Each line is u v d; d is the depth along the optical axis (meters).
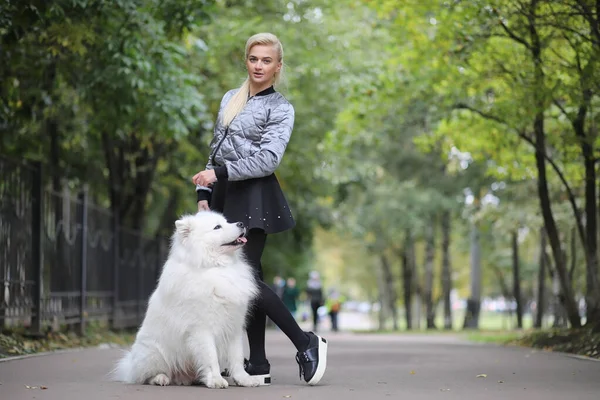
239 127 6.83
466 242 39.09
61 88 15.83
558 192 20.94
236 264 6.42
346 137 24.75
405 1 15.30
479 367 9.33
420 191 32.03
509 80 14.16
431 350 13.35
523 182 22.48
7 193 10.99
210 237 6.24
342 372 8.59
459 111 16.77
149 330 6.56
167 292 6.33
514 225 22.50
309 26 20.50
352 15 21.64
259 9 20.39
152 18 12.52
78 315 14.43
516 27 13.12
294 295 33.06
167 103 14.04
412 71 16.70
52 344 12.11
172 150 20.33
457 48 14.12
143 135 16.41
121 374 7.16
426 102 17.16
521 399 6.03
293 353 11.99
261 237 6.83
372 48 21.75
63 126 17.33
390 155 31.84
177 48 13.69
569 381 7.53
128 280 18.97
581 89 12.65
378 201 33.38
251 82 6.98
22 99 13.83
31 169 12.04
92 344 13.79
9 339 10.94
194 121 14.57
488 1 12.41
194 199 24.58
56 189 16.89
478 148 18.92
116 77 13.01
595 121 13.09
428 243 35.34
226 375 7.07
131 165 21.41
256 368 6.89
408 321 37.47
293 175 24.12
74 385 6.77
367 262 52.22
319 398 5.96
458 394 6.36
